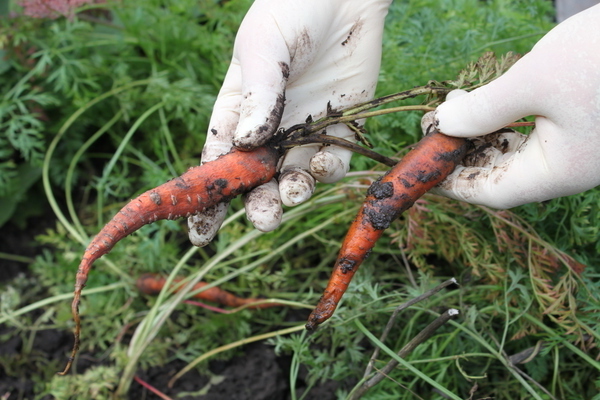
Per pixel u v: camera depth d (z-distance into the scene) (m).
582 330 0.52
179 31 0.77
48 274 0.69
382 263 0.63
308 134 0.49
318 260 0.69
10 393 0.61
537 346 0.52
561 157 0.45
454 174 0.49
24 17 0.73
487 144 0.50
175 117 0.76
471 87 0.49
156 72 0.76
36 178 0.78
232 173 0.46
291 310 0.65
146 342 0.59
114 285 0.66
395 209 0.46
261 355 0.61
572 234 0.55
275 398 0.59
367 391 0.53
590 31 0.43
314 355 0.60
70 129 0.79
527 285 0.54
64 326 0.66
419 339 0.50
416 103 0.61
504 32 0.64
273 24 0.48
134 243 0.67
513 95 0.45
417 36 0.63
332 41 0.52
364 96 0.53
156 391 0.59
